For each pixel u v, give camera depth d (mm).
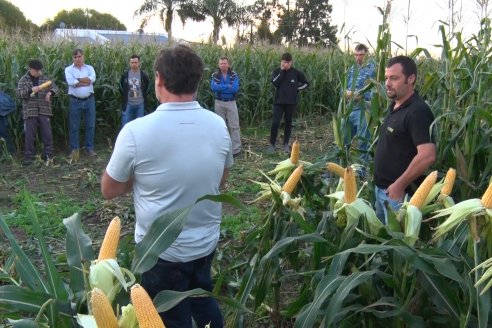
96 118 11703
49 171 8930
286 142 10961
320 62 15016
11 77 10234
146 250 2150
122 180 2545
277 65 14656
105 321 1557
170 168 2490
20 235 5758
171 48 2568
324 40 5012
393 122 3758
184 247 2637
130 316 1635
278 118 10758
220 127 2711
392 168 3801
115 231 2035
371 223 2732
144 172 2508
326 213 3066
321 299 2410
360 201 2791
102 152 10609
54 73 10742
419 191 2539
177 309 2707
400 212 2611
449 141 3604
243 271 4309
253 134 13070
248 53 14117
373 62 4859
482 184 3510
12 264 3178
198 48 14703
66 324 1953
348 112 4148
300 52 16609
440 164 3822
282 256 3453
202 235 2691
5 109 9398
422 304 2686
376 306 2783
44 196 7426
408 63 3641
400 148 3738
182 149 2514
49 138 9484
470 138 3539
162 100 2613
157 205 2543
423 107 3613
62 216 6402
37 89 9125
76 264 2174
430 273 2336
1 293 1895
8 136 9898
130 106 10414
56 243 5535
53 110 10969
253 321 3500
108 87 11484
